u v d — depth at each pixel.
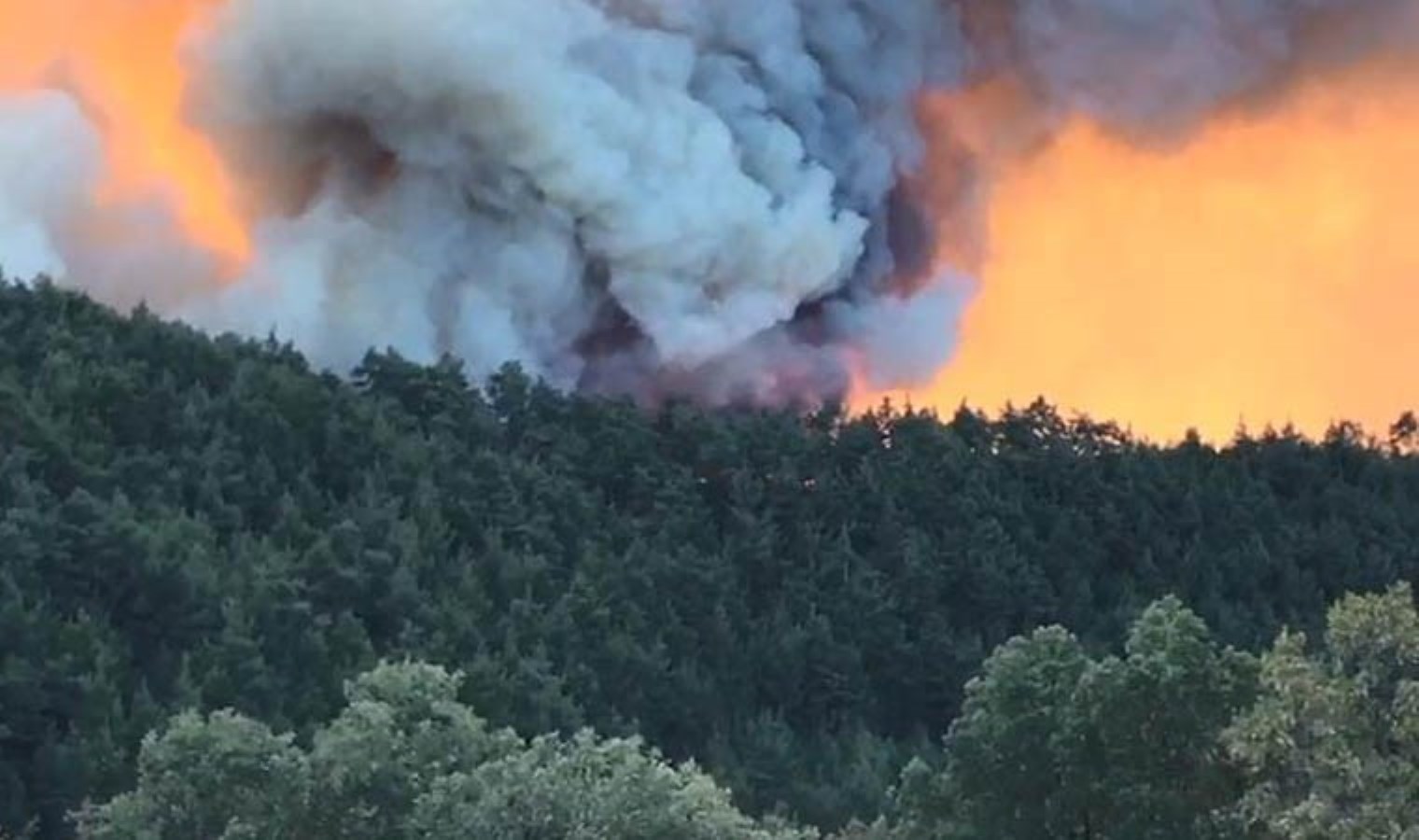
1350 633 61.91
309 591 99.62
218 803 64.69
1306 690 60.97
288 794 63.94
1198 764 65.19
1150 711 65.50
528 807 60.69
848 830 84.31
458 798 62.19
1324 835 58.78
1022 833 67.50
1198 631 66.62
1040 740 67.31
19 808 82.56
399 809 64.12
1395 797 59.19
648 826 60.56
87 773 82.94
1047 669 68.50
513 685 94.50
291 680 92.38
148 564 94.50
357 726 65.25
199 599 95.06
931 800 69.31
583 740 63.25
